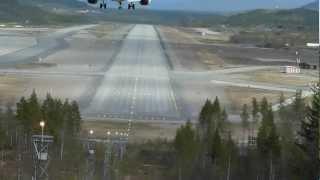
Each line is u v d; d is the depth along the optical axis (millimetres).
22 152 109438
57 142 112188
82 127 139500
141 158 115062
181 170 106688
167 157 116062
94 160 109750
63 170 102312
